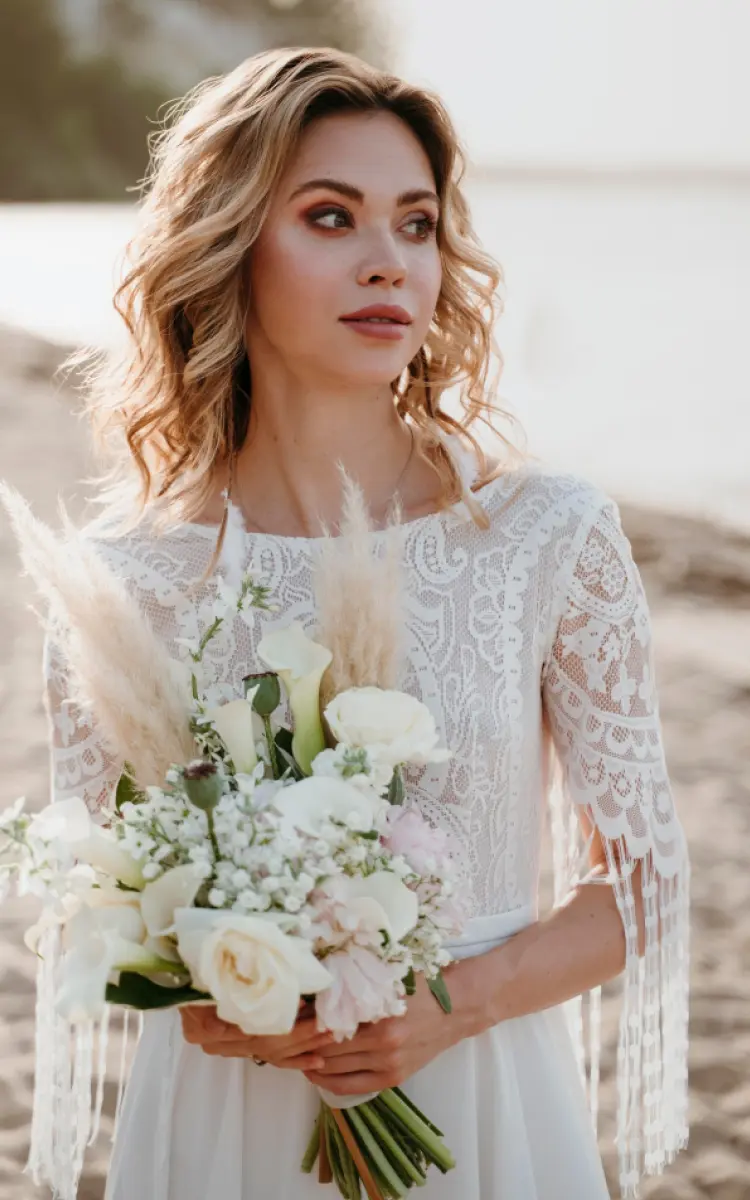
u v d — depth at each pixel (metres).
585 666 1.95
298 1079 1.92
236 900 1.54
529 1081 1.96
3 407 13.41
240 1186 1.92
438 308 2.13
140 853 1.57
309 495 2.03
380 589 1.72
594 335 21.42
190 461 2.10
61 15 45.47
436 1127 1.84
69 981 1.49
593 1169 1.97
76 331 17.81
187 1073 1.96
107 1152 3.52
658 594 8.71
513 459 2.06
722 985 4.27
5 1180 3.36
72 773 1.98
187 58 46.84
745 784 5.84
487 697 1.93
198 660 1.78
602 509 1.97
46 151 45.97
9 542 9.41
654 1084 1.94
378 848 1.60
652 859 1.92
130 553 2.04
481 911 1.95
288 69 1.92
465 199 2.10
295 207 1.91
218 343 2.01
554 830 2.14
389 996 1.58
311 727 1.72
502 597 1.95
